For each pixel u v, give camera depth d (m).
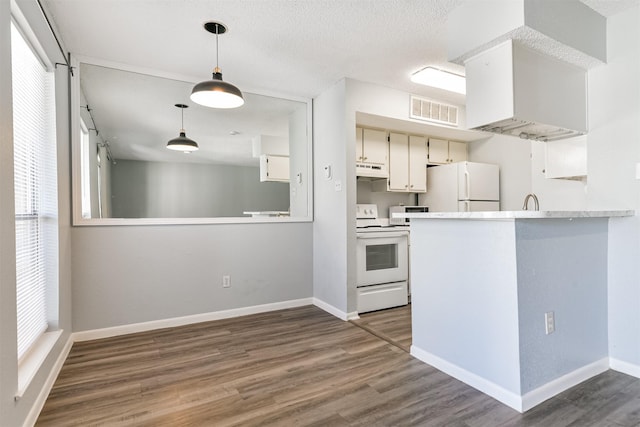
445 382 2.08
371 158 3.99
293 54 2.82
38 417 1.74
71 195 2.74
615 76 2.25
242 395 1.96
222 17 2.27
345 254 3.37
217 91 2.24
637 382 2.06
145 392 1.99
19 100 1.80
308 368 2.29
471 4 2.14
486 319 1.94
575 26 2.10
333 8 2.19
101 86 3.07
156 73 3.08
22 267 1.83
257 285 3.60
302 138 3.91
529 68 2.10
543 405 1.82
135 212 3.23
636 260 2.14
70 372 2.23
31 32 1.82
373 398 1.91
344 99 3.34
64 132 2.52
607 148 2.28
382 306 3.71
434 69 3.13
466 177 4.11
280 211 3.87
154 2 2.10
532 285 1.84
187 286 3.24
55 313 2.27
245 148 3.73
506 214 1.75
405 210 4.50
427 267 2.35
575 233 2.08
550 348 1.92
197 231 3.29
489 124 2.19
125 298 2.97
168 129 3.44
